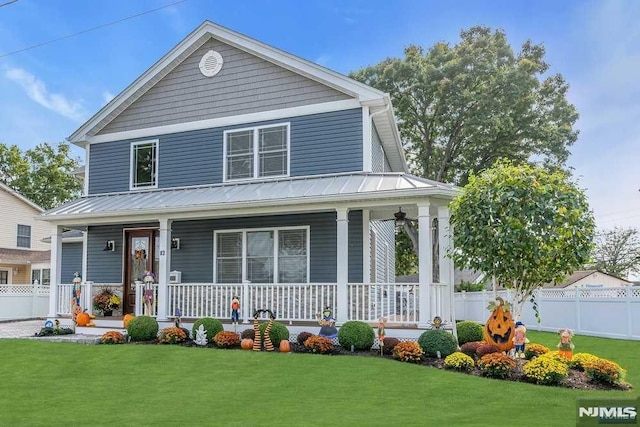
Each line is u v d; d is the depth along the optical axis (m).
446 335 10.45
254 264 14.48
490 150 31.42
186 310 13.55
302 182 13.76
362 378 8.88
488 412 6.82
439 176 32.53
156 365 10.12
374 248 15.52
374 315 11.97
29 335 14.10
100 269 16.30
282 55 14.59
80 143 17.09
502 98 29.83
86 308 14.66
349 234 13.55
